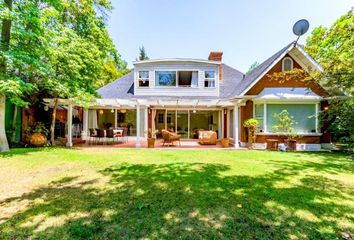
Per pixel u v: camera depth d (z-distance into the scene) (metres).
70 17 16.17
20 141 14.00
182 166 8.17
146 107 18.03
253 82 13.70
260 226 3.72
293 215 4.13
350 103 8.45
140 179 6.41
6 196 5.04
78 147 13.48
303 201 4.80
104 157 9.84
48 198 4.92
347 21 9.23
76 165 8.18
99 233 3.48
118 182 6.12
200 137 15.90
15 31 9.88
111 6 18.36
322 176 6.91
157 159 9.59
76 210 4.30
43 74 10.71
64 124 19.17
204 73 17.55
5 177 6.53
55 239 3.31
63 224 3.75
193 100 14.35
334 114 10.27
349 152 8.74
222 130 19.41
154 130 18.64
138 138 13.99
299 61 14.07
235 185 5.88
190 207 4.46
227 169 7.75
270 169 7.81
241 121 15.46
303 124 13.70
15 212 4.20
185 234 3.46
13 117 13.49
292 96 13.23
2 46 9.56
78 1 15.96
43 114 16.92
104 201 4.75
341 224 3.82
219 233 3.50
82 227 3.65
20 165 7.96
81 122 19.62
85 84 13.98
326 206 4.55
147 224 3.77
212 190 5.47
